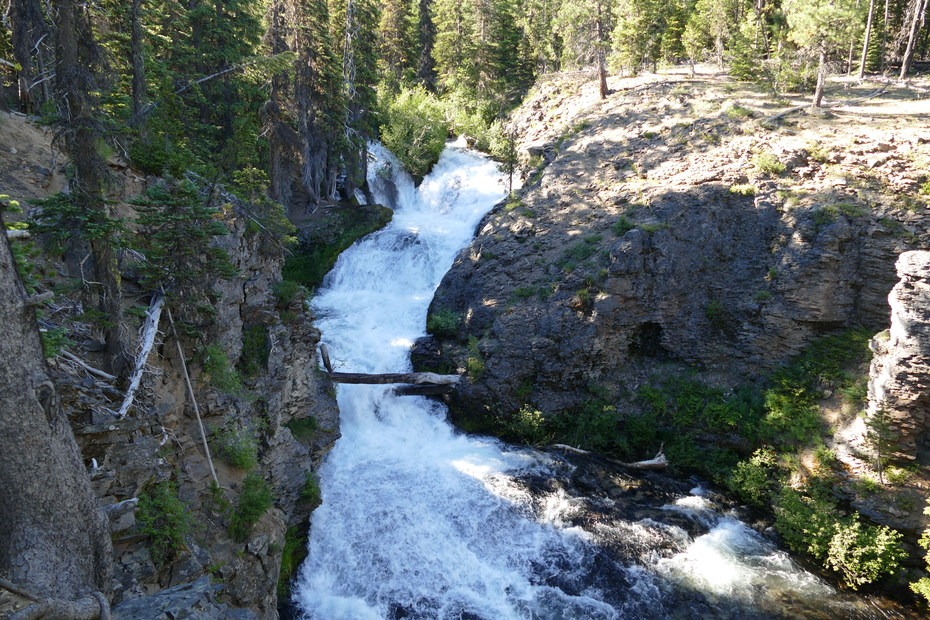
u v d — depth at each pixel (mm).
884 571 19250
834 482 22109
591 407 27781
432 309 33969
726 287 28594
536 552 20328
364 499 22141
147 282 15141
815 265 26094
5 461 7023
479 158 54188
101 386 12734
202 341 16734
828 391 24547
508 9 71250
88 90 12445
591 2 49031
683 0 60562
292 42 39344
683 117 39094
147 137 20688
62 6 12094
